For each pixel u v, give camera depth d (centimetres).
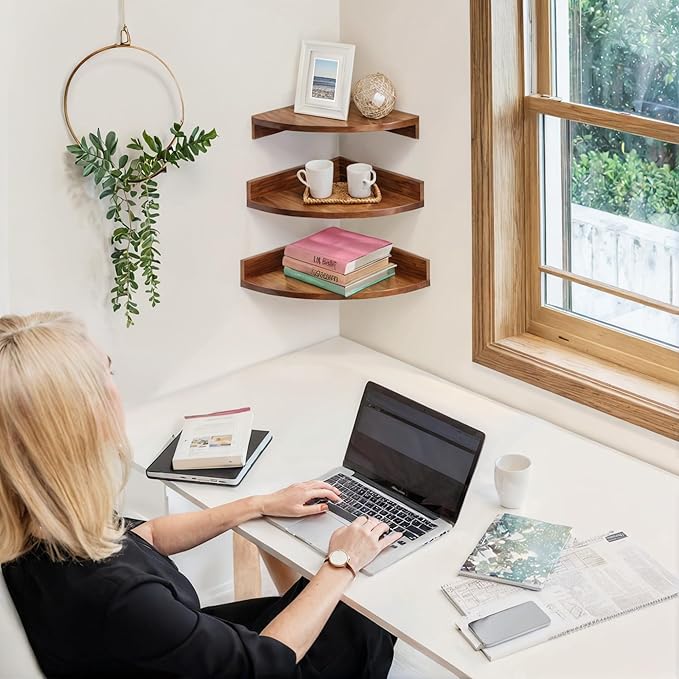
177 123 246
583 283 254
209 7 253
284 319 294
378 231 289
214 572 285
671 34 219
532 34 246
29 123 232
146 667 160
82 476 155
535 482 224
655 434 236
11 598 158
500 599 184
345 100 265
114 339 261
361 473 224
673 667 168
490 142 249
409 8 260
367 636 204
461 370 278
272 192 280
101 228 250
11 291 240
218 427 240
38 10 226
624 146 236
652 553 198
